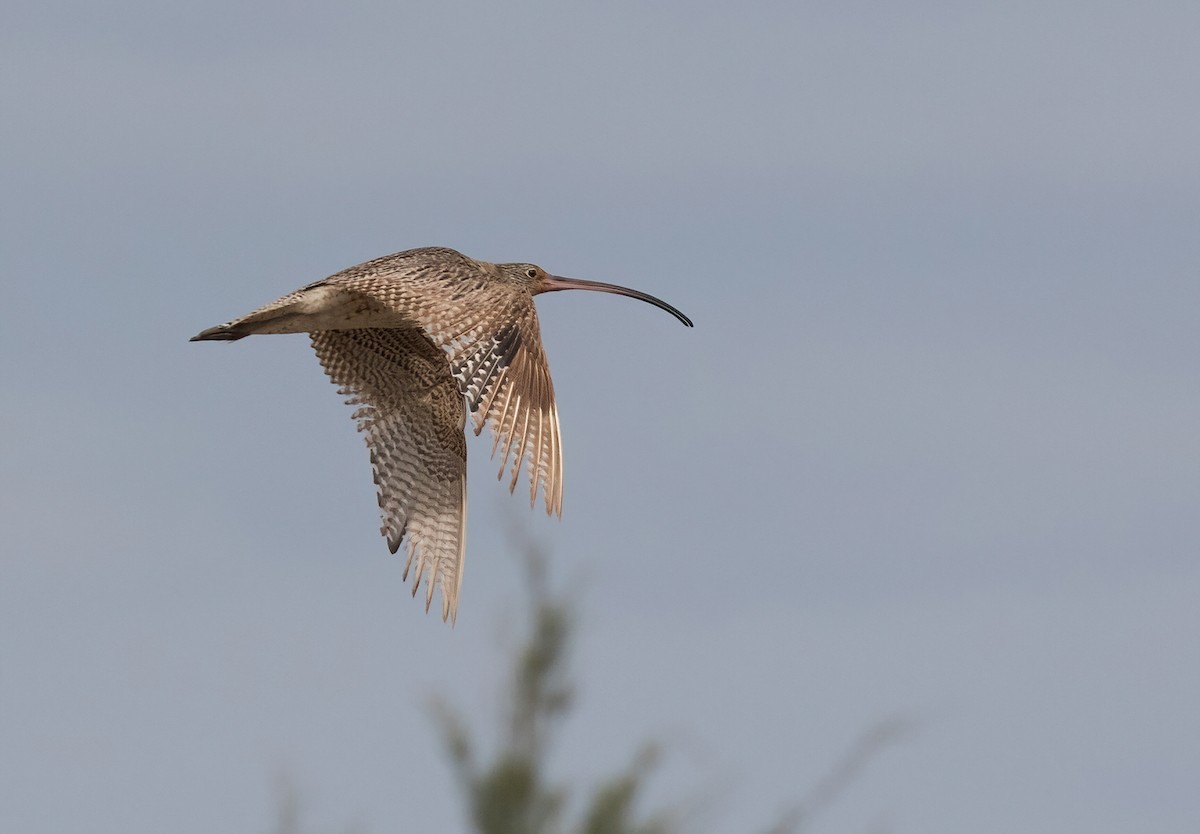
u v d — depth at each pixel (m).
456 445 21.17
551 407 18.09
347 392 21.56
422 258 19.47
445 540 21.06
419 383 21.23
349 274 18.92
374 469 21.22
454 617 20.86
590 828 10.63
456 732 11.07
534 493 17.72
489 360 17.92
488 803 10.84
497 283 19.05
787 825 9.97
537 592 11.41
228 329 18.28
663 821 10.33
